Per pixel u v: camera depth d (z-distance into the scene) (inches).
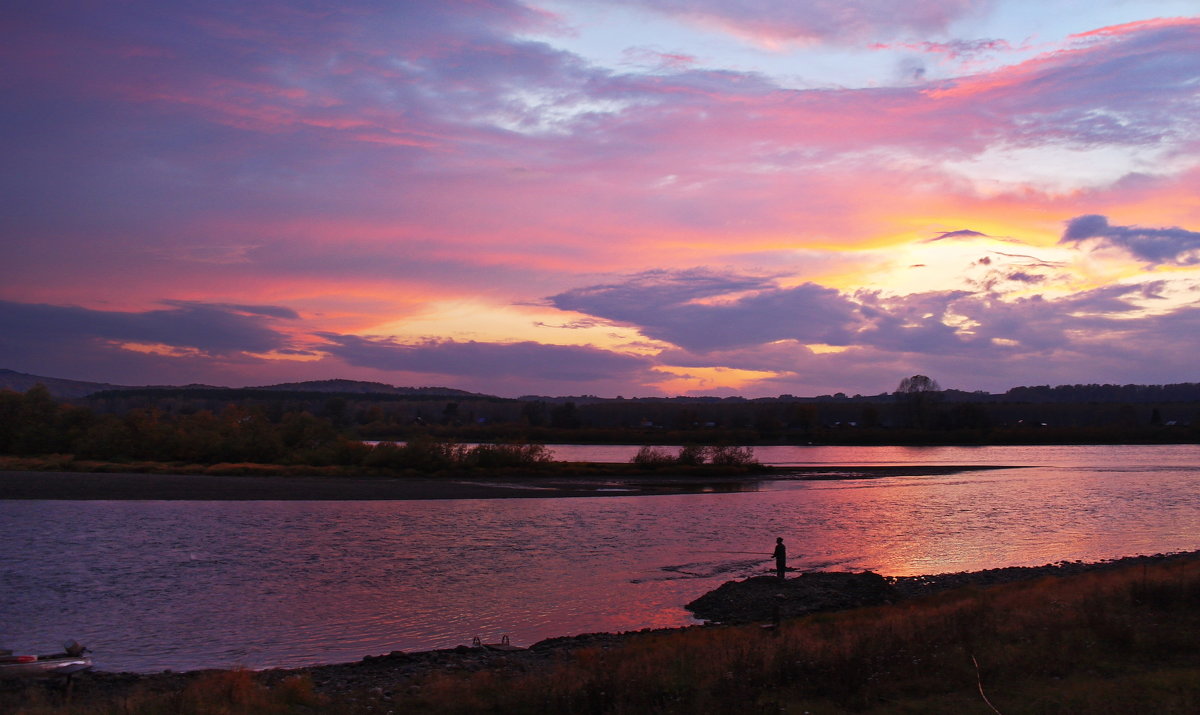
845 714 454.0
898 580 1300.4
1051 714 434.3
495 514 2175.2
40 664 685.9
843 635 666.2
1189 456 5531.5
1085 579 994.1
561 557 1520.7
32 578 1256.8
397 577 1312.7
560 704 494.0
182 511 2106.3
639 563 1472.7
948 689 496.7
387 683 665.0
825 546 1692.9
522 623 1039.6
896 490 3016.7
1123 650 575.8
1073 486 3164.4
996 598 902.4
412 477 3348.9
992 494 2847.0
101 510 2100.1
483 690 552.7
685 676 536.1
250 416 4015.8
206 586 1224.2
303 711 532.4
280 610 1088.2
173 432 3846.0
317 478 3169.3
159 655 880.3
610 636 908.6
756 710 458.9
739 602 1141.7
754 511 2311.8
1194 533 1915.6
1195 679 492.7
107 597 1144.8
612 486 3127.5
